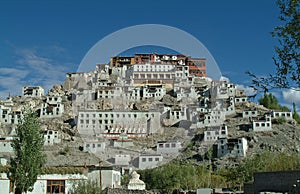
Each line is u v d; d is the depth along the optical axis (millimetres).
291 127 123500
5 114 131250
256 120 122250
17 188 34594
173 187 44281
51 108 132500
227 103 134625
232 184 64875
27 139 35375
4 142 82250
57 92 152250
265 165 63906
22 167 34531
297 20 15023
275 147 108500
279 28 15383
